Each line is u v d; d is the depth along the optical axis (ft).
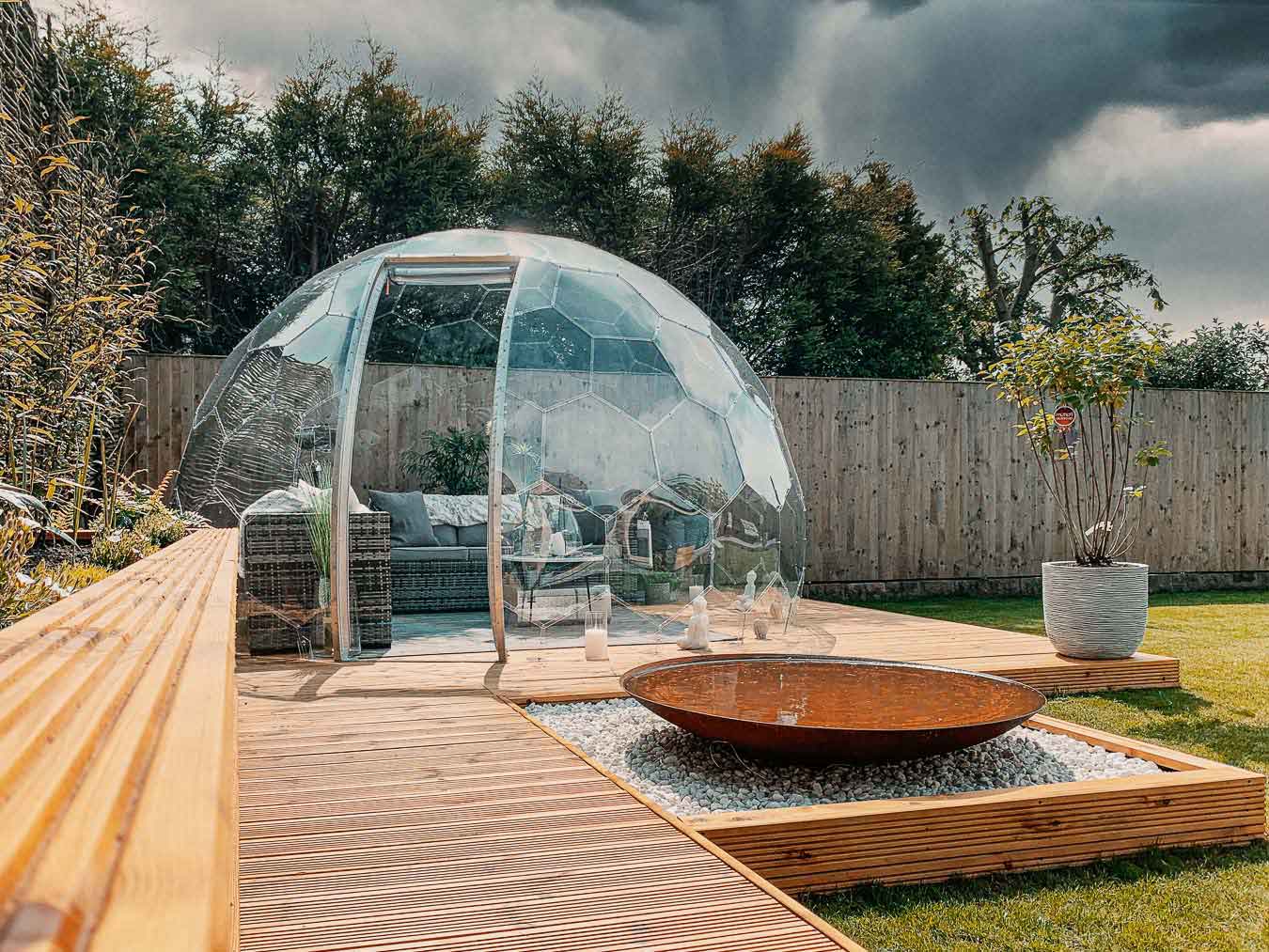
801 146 51.52
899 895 8.77
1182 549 34.96
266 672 15.56
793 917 5.94
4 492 6.84
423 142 46.19
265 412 19.02
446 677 15.19
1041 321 65.10
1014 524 33.30
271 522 16.98
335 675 15.31
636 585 18.67
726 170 51.11
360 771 9.52
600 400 19.20
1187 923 8.26
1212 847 10.01
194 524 18.54
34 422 13.02
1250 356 58.08
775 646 17.72
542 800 8.51
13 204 12.79
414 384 28.35
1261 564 35.78
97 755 2.23
